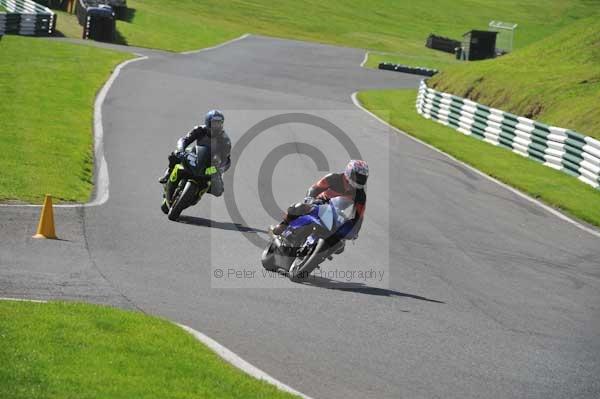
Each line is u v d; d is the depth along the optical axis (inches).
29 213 1578.5
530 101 3826.3
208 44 6702.8
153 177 2124.8
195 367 865.5
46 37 5359.3
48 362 807.7
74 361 824.3
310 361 986.1
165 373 831.7
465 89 4424.2
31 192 1765.5
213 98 3678.6
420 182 2411.4
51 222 1439.5
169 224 1638.8
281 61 5989.2
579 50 4554.6
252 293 1245.1
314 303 1226.0
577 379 1024.9
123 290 1183.6
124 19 7155.5
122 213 1692.9
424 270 1512.1
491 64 4736.7
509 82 4165.8
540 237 1932.8
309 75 5369.1
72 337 896.3
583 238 1972.2
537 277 1566.2
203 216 1756.9
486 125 3449.8
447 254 1660.9
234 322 1101.7
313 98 4178.2
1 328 889.5
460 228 1918.1
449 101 3846.0
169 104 3351.4
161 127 2854.3
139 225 1603.1
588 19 5083.7
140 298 1157.1
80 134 2573.8
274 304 1201.4
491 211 2150.6
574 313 1347.2
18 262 1258.0
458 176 2571.4
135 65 4436.5
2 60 3900.1
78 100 3171.8
